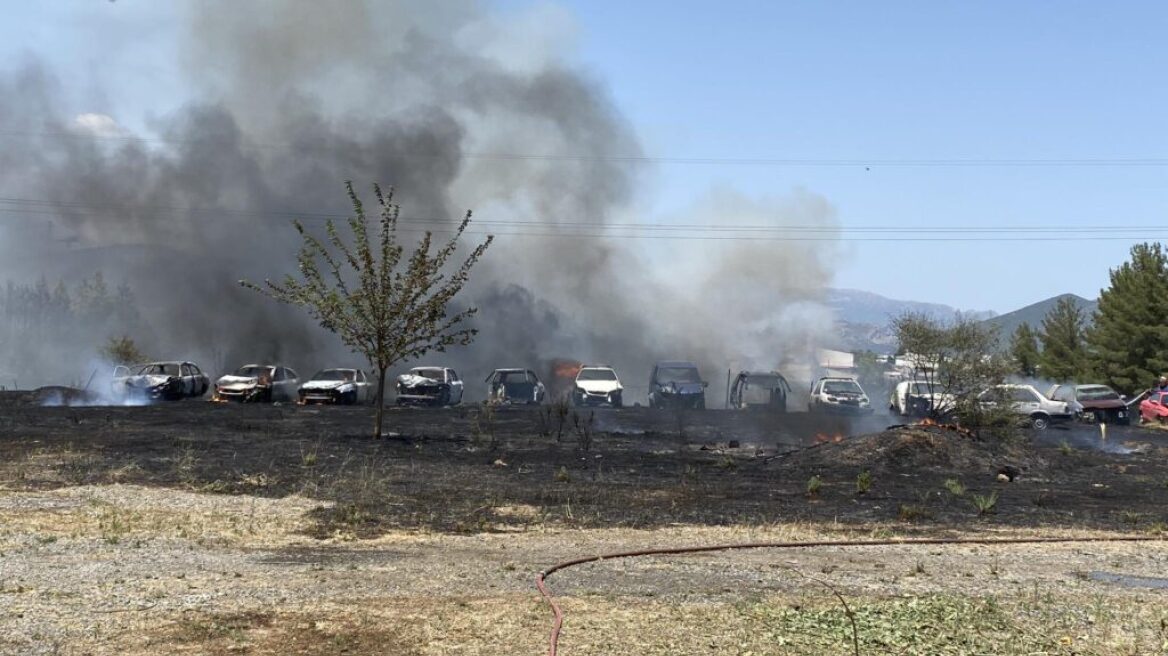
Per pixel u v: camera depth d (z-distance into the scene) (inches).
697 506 595.5
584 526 520.4
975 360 959.0
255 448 820.0
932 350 967.6
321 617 314.5
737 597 360.5
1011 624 327.9
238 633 293.4
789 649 291.9
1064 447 1004.6
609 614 327.9
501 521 527.2
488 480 682.8
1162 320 2191.2
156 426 1011.9
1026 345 2694.4
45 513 502.3
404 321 927.0
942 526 548.4
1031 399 1475.1
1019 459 884.0
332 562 407.8
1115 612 350.0
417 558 422.9
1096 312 2409.0
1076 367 2393.0
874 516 577.0
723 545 474.3
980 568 435.2
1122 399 1723.7
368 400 1681.8
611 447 940.6
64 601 325.4
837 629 313.1
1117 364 2226.9
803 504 617.0
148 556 407.8
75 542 431.2
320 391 1557.6
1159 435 1364.4
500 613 325.4
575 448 917.8
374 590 355.6
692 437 1097.4
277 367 1700.3
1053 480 797.2
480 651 284.0
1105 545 501.7
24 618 303.3
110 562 392.8
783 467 812.6
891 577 410.0
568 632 304.2
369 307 917.8
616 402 1705.2
